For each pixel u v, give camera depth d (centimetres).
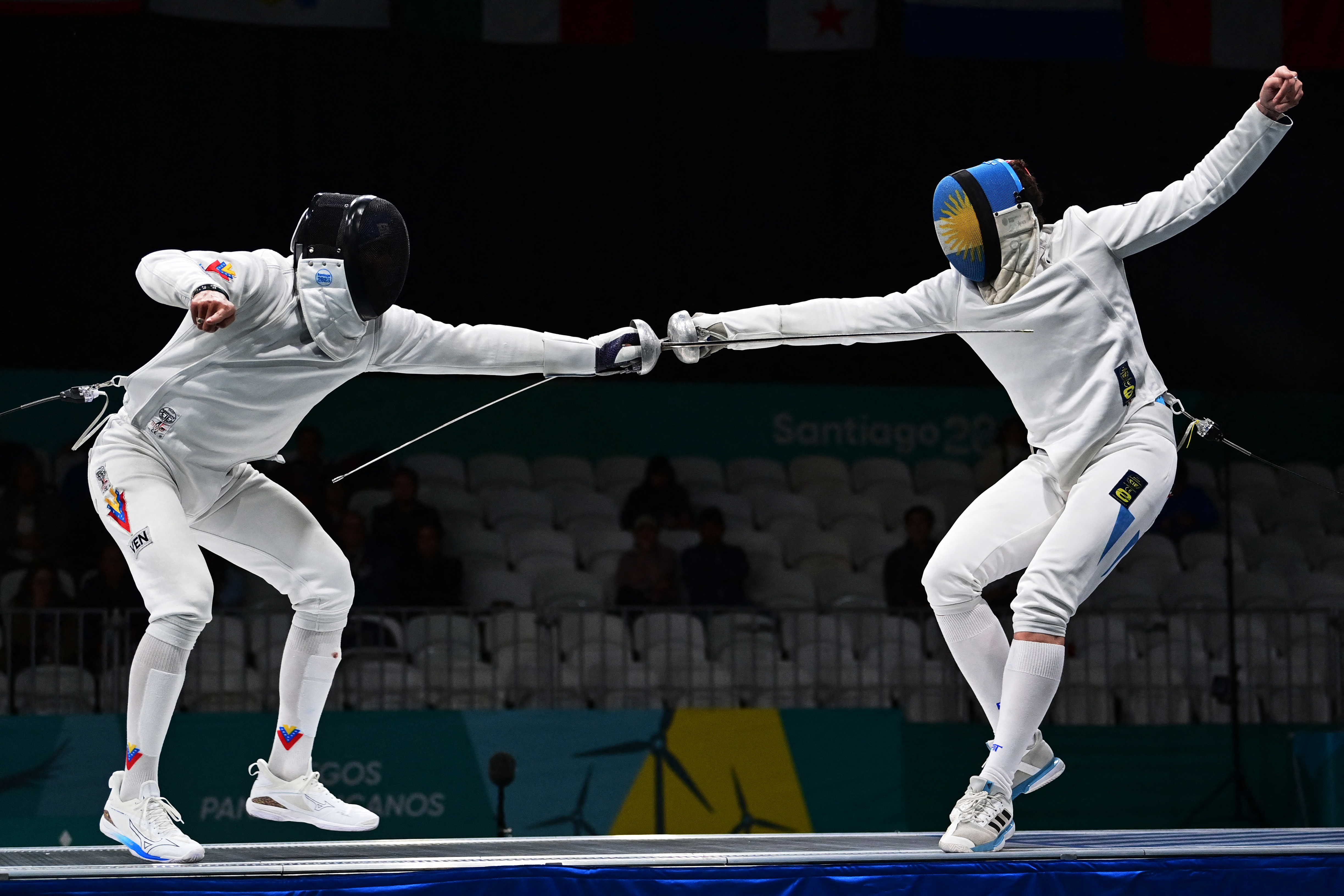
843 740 2314
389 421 3139
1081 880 1071
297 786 1297
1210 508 3114
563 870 1018
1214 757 2403
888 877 1050
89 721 2116
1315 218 3534
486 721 2227
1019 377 1253
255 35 3288
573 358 1259
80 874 971
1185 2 3056
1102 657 2630
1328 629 2627
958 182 1240
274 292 1164
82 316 3225
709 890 1028
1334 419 3338
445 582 2627
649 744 2262
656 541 2773
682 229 3491
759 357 3469
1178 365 3522
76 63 3209
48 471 2873
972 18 3031
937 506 3164
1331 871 1101
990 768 1159
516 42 2923
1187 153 3553
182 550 1139
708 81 3497
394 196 3366
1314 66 3081
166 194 3253
